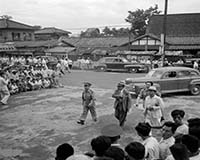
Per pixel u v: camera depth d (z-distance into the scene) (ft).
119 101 28.81
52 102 44.27
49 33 193.77
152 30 133.08
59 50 137.18
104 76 81.25
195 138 11.48
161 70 47.96
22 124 32.09
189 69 49.29
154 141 14.02
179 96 48.47
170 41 115.65
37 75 59.98
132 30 170.19
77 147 24.53
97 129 29.58
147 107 23.59
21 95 51.13
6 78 51.21
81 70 106.52
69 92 53.93
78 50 137.28
